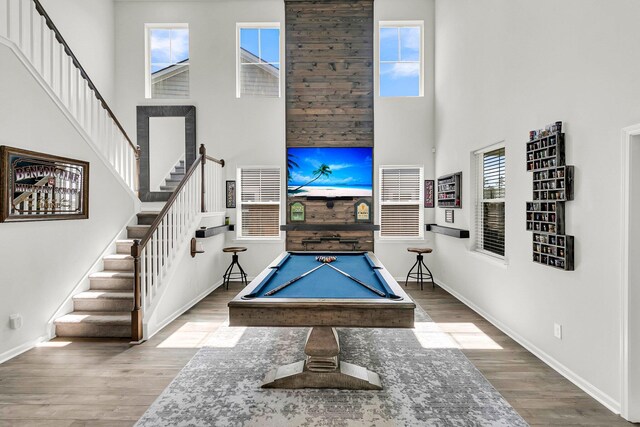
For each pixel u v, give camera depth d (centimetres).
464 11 494
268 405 242
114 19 649
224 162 648
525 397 251
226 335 374
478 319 425
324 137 649
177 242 455
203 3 652
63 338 368
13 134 326
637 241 220
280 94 657
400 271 648
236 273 644
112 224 470
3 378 283
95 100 466
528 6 329
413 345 344
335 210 649
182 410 237
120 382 276
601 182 243
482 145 437
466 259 491
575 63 266
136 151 562
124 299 397
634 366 222
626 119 221
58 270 380
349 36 649
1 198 311
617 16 227
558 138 278
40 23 402
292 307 230
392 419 226
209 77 652
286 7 648
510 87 366
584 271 260
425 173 647
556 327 292
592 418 227
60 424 224
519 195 350
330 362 266
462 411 234
